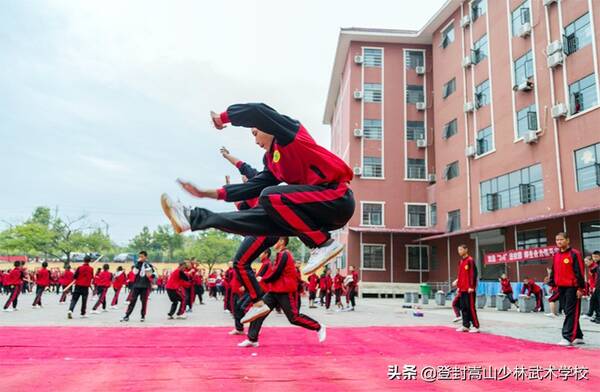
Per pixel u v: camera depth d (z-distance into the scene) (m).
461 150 24.97
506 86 21.17
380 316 13.20
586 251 16.28
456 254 25.12
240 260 6.28
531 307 15.54
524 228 19.45
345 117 31.78
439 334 8.26
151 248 64.06
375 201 28.72
